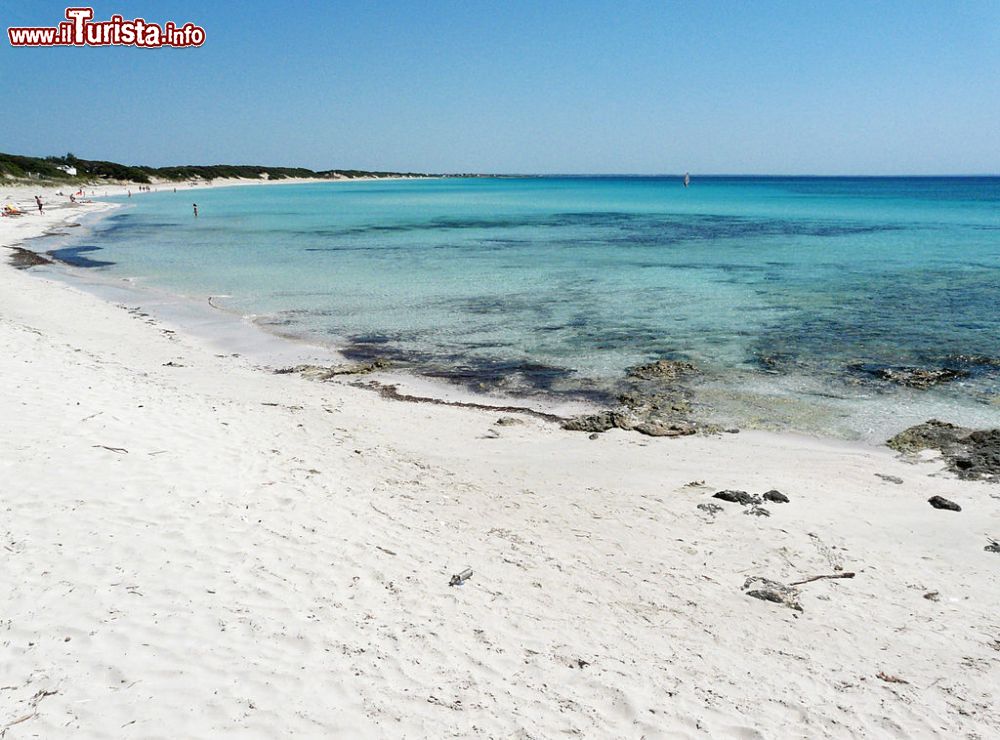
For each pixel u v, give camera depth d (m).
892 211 68.31
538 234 46.97
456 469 10.46
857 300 23.36
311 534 7.63
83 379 12.32
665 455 11.43
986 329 19.20
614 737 5.01
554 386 15.23
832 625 6.77
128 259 34.12
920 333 18.92
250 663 5.34
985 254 34.22
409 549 7.64
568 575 7.44
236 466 9.20
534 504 9.30
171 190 119.62
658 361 16.66
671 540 8.43
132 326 19.91
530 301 23.91
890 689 5.82
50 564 6.29
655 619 6.72
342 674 5.36
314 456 10.20
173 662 5.23
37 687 4.80
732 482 10.30
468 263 32.91
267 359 17.23
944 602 7.26
